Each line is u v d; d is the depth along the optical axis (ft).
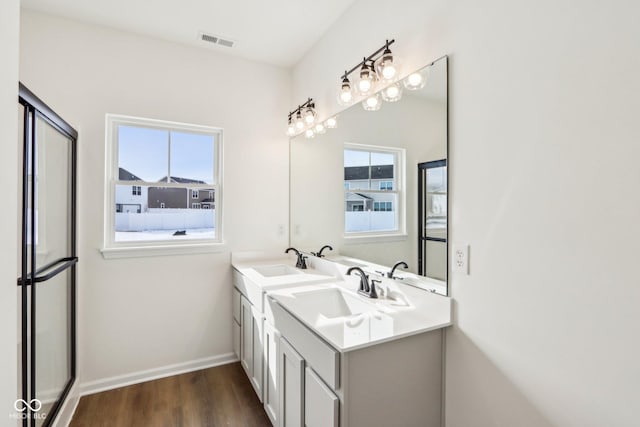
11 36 2.86
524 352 3.62
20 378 4.26
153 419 6.42
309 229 8.41
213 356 8.73
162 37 7.97
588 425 3.06
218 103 8.70
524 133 3.60
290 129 9.14
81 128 7.20
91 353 7.37
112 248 7.58
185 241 8.61
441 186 4.66
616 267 2.86
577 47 3.12
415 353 4.37
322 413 4.10
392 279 5.58
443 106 4.59
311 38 8.04
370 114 6.11
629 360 2.78
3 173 2.72
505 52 3.80
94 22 7.31
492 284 3.98
